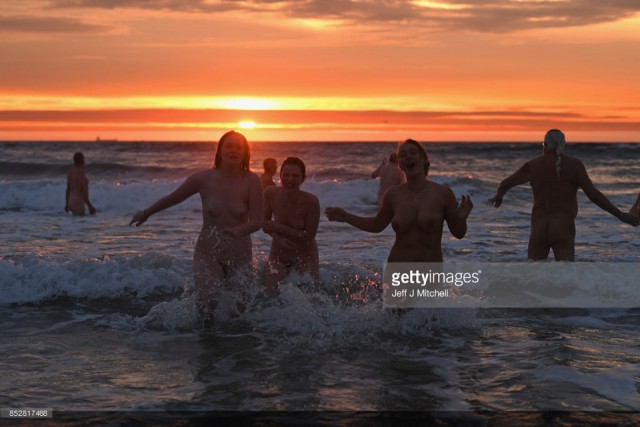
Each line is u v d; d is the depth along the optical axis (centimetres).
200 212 1528
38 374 415
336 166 3734
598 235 1066
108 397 373
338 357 452
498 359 445
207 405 361
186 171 2909
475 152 5275
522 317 562
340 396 375
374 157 4616
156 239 1040
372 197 1892
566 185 677
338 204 1812
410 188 525
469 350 468
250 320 551
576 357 447
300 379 405
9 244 976
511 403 362
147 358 450
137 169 2922
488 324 540
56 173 2973
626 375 409
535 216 691
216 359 448
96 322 551
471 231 1127
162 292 660
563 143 685
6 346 479
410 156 514
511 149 5638
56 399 370
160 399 370
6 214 1528
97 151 5316
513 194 1952
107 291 650
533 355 454
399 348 473
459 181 2222
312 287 647
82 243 991
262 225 591
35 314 577
